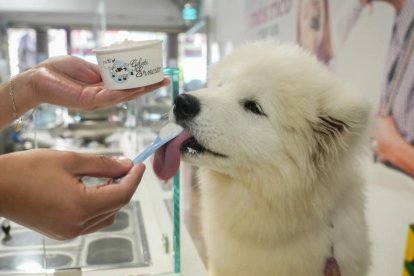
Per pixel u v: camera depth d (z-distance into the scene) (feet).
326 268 3.43
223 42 15.69
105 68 2.56
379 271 5.50
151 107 6.05
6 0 19.76
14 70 4.42
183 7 20.76
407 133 4.75
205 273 3.99
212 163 3.59
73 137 7.07
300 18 8.02
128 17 21.76
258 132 3.54
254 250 3.63
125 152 6.51
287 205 3.49
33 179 1.95
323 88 3.53
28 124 4.34
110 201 2.11
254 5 11.61
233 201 3.79
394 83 4.96
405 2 4.68
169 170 3.09
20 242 3.90
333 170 3.39
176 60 22.35
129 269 3.71
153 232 4.47
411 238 4.44
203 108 3.52
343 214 3.59
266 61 3.73
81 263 3.75
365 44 5.59
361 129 3.29
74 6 20.48
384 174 5.31
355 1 5.84
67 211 2.01
